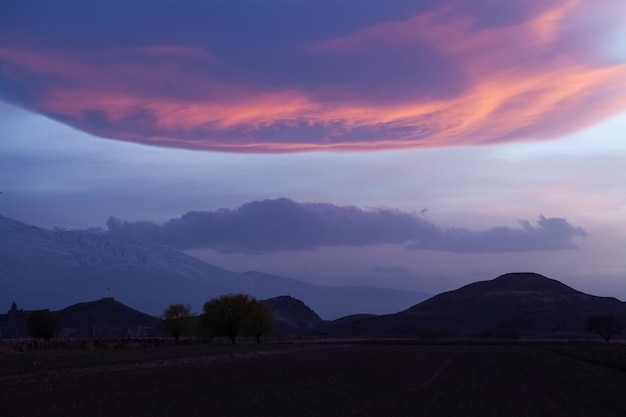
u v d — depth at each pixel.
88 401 33.09
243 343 135.62
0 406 30.94
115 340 125.62
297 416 27.94
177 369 56.09
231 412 29.22
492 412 30.27
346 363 65.44
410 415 28.59
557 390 41.41
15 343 106.62
